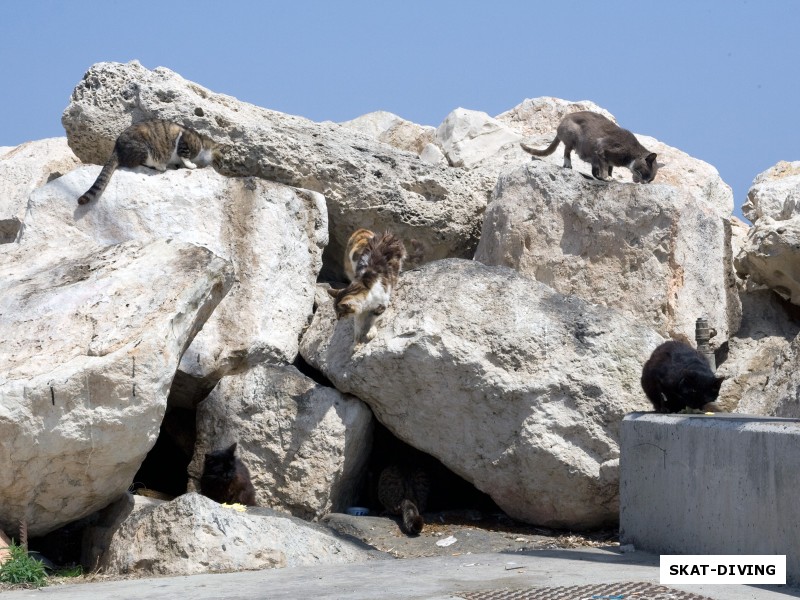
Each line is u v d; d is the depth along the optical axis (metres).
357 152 12.55
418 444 9.81
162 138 11.11
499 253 11.43
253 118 12.77
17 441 7.34
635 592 5.80
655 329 10.66
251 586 6.44
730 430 6.82
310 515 9.63
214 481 9.48
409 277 10.37
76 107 11.97
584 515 9.33
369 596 5.84
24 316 8.16
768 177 14.24
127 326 7.96
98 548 8.28
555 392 9.38
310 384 9.98
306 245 11.40
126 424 7.74
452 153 14.67
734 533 6.72
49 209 10.62
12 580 6.95
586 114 11.88
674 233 10.80
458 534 9.15
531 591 5.86
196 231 10.73
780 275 11.41
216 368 10.32
